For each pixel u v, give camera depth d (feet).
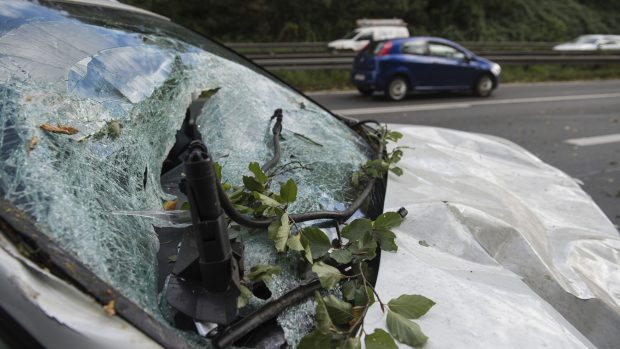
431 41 33.22
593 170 17.44
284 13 76.95
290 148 5.47
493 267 4.45
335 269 3.65
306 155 5.43
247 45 45.32
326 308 3.31
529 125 24.72
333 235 4.32
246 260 3.72
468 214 5.07
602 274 5.40
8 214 3.05
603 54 51.39
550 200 6.73
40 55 4.30
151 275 3.41
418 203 5.07
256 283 3.59
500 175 7.09
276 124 5.72
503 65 46.93
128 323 2.83
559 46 60.75
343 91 36.68
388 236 4.12
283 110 6.38
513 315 3.63
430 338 3.30
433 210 4.96
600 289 5.06
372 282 3.84
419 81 32.73
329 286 3.50
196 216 3.00
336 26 79.82
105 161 3.93
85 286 2.86
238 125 5.63
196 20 73.15
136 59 5.17
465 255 4.56
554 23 97.19
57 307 2.74
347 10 81.25
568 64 49.14
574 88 40.42
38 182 3.30
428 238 4.66
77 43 4.74
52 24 4.78
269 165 4.95
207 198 2.95
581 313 4.61
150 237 3.71
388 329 3.33
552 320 3.72
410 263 4.06
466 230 4.82
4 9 4.63
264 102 6.35
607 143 21.20
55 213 3.18
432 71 32.83
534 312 3.74
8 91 3.77
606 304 4.68
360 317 3.37
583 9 107.24
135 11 6.60
